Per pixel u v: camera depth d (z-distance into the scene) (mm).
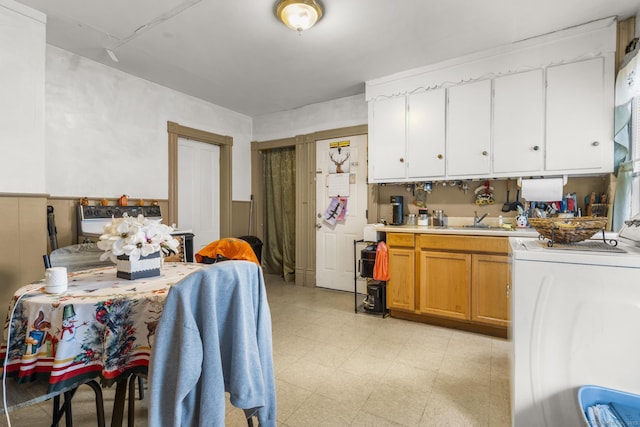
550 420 1182
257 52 2812
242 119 4637
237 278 1058
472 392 1801
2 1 2045
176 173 3695
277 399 1731
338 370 2043
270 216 4871
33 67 2191
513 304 1294
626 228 1436
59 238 2711
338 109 3996
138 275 1472
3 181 2064
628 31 2338
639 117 2121
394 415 1603
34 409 1635
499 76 2768
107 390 1821
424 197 3412
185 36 2547
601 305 1122
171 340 953
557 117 2559
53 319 1085
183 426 952
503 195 3023
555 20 2354
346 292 3941
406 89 3217
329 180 4070
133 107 3273
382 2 2123
